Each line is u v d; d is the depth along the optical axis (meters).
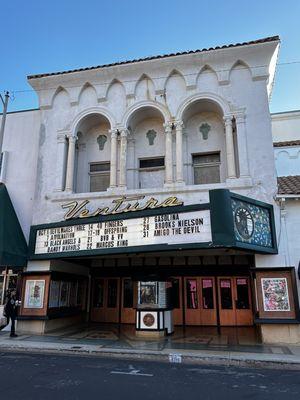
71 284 16.86
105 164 16.80
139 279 14.19
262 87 14.60
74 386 7.09
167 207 12.84
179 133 14.99
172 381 7.64
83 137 17.17
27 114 17.58
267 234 12.65
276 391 6.92
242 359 9.63
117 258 17.39
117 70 16.05
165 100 15.48
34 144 17.03
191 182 15.34
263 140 14.04
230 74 15.08
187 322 16.70
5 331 14.74
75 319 17.36
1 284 15.72
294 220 13.09
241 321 16.30
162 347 11.40
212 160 15.67
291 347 11.45
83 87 16.66
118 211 13.92
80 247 13.70
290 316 12.16
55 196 15.47
